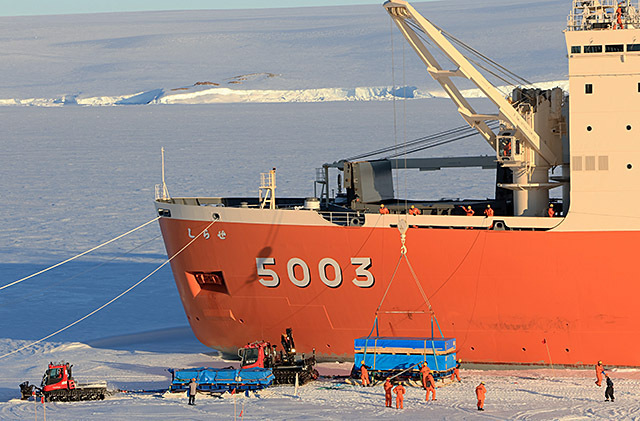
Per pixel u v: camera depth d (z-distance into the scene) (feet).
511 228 170.30
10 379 181.37
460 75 179.11
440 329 176.86
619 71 167.43
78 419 149.18
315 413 147.84
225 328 191.72
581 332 172.04
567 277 169.48
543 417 142.20
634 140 167.12
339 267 177.58
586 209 168.04
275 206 193.57
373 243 174.50
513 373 174.81
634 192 167.22
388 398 151.12
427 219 172.35
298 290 181.68
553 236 168.35
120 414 151.23
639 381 165.27
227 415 148.77
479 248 170.81
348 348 183.83
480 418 142.51
